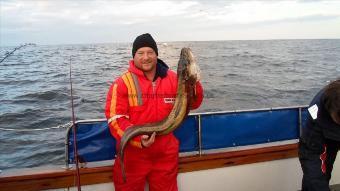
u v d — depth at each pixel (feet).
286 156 12.32
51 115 41.50
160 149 9.75
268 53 217.36
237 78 82.48
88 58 147.02
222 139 11.83
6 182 9.97
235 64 126.82
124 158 9.68
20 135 31.94
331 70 106.83
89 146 10.68
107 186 10.71
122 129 8.95
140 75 9.39
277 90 64.69
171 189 10.23
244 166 11.95
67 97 53.26
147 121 9.38
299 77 86.43
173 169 10.16
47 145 28.96
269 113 12.26
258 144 12.25
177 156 10.23
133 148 9.60
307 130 9.50
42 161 25.63
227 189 11.89
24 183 10.09
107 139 10.78
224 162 11.68
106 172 10.62
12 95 55.72
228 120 11.84
